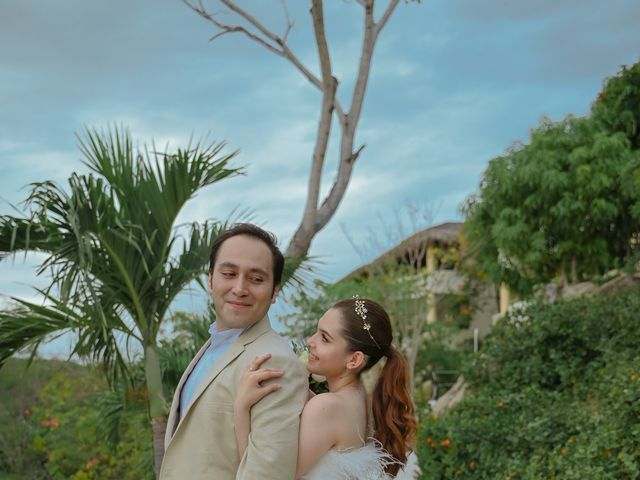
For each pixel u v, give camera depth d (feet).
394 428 9.33
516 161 49.49
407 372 9.73
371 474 8.80
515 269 51.06
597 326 30.60
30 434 35.37
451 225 64.59
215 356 9.39
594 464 20.54
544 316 31.63
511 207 49.26
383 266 57.06
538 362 30.35
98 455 33.96
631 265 41.98
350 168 26.89
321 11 25.41
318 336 9.64
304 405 8.83
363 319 9.46
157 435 20.13
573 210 46.93
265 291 9.21
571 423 23.57
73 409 36.58
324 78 26.25
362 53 27.27
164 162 19.52
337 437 8.79
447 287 59.98
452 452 25.14
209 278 9.61
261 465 8.20
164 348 22.50
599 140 46.19
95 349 20.30
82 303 18.37
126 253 19.51
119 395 23.98
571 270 50.34
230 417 8.70
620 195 46.32
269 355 8.72
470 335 62.90
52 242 19.40
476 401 27.99
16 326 19.34
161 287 20.12
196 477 8.65
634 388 22.13
